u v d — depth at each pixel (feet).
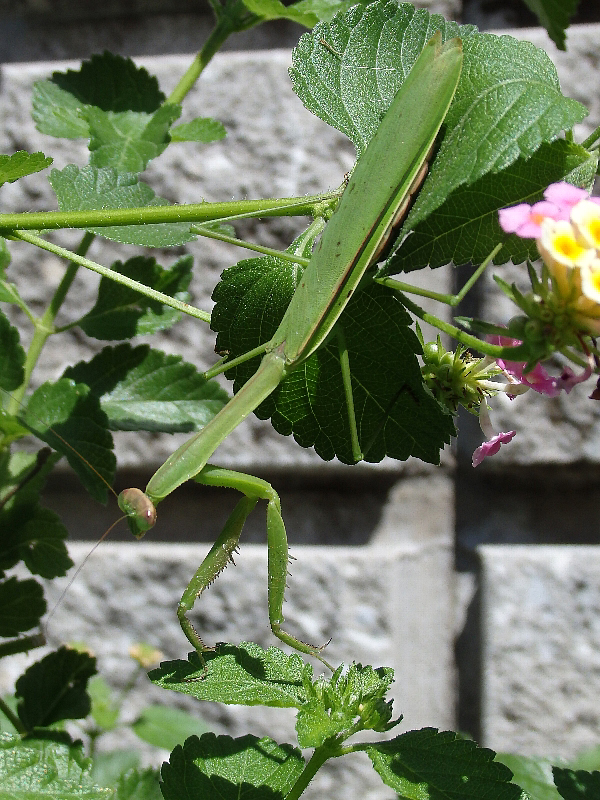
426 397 0.94
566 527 1.43
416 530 1.45
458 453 1.44
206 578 0.90
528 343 0.83
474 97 0.89
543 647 1.40
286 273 0.94
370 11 0.95
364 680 0.92
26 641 1.03
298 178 1.45
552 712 1.40
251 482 0.90
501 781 0.87
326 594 1.43
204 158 1.46
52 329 1.07
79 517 1.50
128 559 1.48
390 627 1.42
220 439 0.89
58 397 1.00
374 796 1.41
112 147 1.07
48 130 1.08
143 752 1.45
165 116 1.07
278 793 0.92
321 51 0.94
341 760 1.42
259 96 1.46
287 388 0.95
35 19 1.51
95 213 0.93
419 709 1.43
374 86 0.95
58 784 0.91
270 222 1.44
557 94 0.88
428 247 0.90
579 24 1.39
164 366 1.07
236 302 0.94
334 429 0.96
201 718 1.45
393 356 0.94
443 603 1.44
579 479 1.41
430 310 1.38
